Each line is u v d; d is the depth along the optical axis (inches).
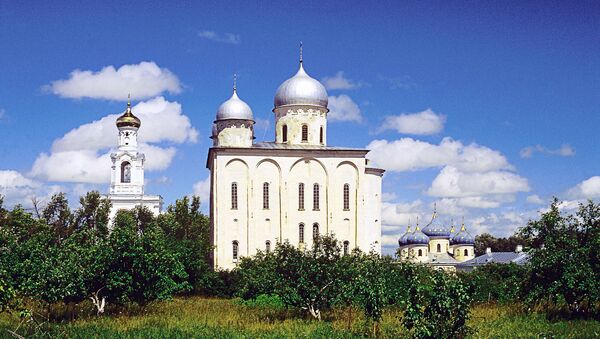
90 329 1407.5
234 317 1712.6
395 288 1701.5
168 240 3011.8
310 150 3476.9
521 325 1440.7
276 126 3841.0
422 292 1172.5
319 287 1715.1
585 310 1587.1
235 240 3378.4
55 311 1748.3
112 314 1745.8
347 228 3476.9
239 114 3745.1
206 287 2935.5
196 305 2155.5
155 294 1780.3
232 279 2928.2
